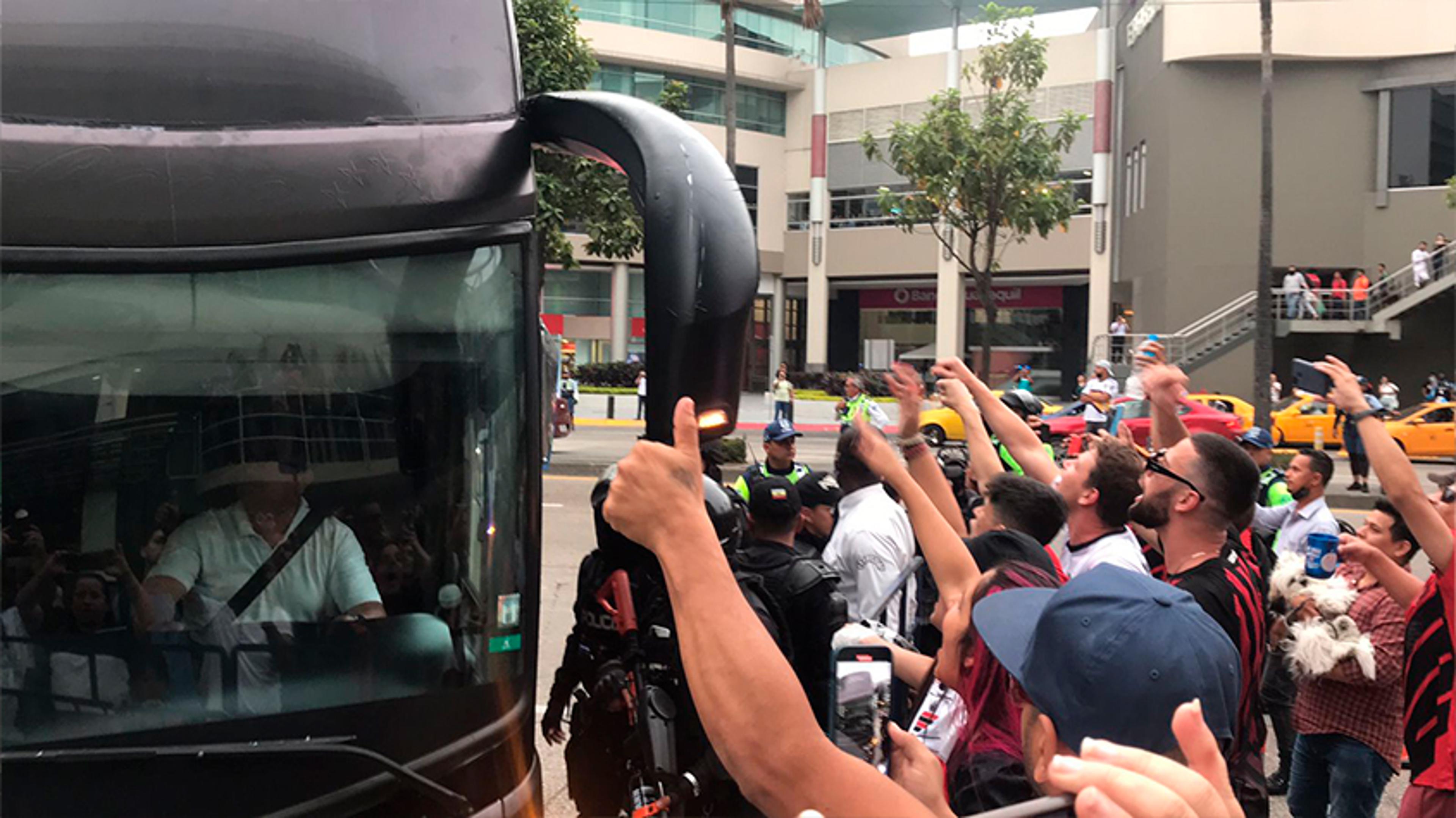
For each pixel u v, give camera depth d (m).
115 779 2.45
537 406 2.98
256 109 2.72
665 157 2.68
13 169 2.50
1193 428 10.03
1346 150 37.22
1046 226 27.83
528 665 2.96
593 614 4.26
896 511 5.14
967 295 49.97
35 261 2.51
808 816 1.40
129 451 2.57
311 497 2.70
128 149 2.59
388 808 2.63
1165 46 37.84
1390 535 4.90
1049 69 45.72
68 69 2.59
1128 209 43.84
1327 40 36.47
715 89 50.75
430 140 2.86
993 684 2.41
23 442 2.50
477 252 2.89
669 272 2.58
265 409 2.67
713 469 5.05
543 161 18.44
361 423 2.75
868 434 3.35
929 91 48.19
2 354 2.50
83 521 2.53
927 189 27.80
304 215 2.70
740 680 1.67
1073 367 48.66
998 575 2.56
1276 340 36.62
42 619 2.48
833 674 2.36
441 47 2.98
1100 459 4.16
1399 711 4.69
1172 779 1.31
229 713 2.57
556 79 18.70
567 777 4.76
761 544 4.15
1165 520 3.74
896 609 5.09
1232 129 37.62
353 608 2.70
